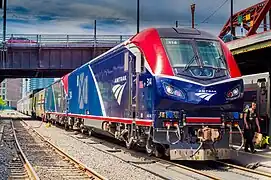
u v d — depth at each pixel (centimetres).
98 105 2023
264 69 2364
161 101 1264
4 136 2703
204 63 1325
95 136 2606
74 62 4450
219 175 1176
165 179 1095
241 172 1224
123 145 2061
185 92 1271
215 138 1251
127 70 1546
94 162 1446
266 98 1883
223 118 1301
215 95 1286
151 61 1331
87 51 4469
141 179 1109
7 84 18650
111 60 1806
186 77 1284
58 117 3606
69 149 1869
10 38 4397
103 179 1031
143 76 1371
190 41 1366
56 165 1372
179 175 1167
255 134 1655
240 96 1330
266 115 1872
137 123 1420
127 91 1544
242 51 1744
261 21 3058
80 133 2850
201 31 1438
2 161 1471
